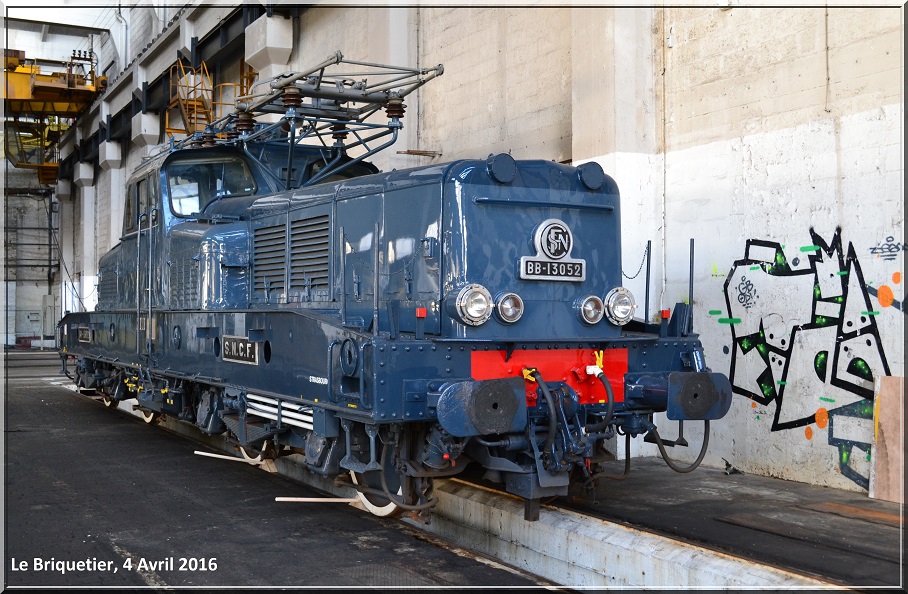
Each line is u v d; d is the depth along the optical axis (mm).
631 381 5129
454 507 5613
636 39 7332
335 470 5270
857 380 5730
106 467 7629
